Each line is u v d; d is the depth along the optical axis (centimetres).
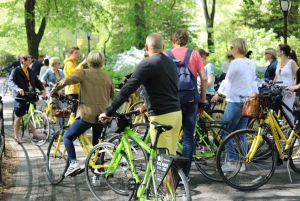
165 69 498
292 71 844
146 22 2955
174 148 525
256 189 601
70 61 849
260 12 3159
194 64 596
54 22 2517
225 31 3262
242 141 605
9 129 1151
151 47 506
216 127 654
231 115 663
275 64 951
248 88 656
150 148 479
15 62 1916
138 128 646
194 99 589
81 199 575
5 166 747
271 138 651
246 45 664
